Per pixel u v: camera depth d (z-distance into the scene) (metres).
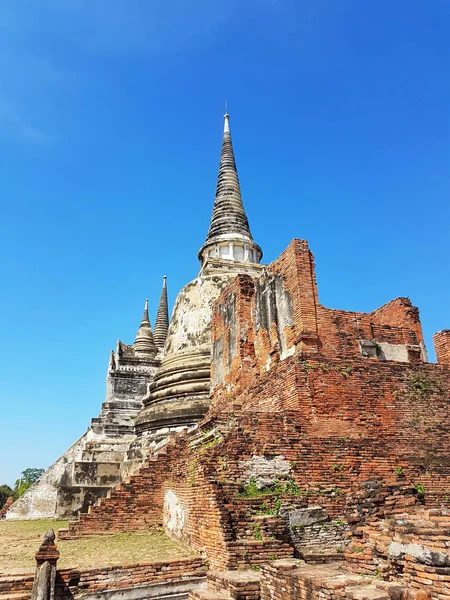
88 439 34.84
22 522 25.83
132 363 42.69
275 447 14.78
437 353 20.64
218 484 13.59
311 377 16.52
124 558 13.54
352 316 18.47
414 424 16.89
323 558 12.52
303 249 18.66
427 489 15.15
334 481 14.66
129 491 19.42
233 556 11.75
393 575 8.91
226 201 40.34
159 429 28.58
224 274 34.22
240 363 21.70
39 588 10.95
